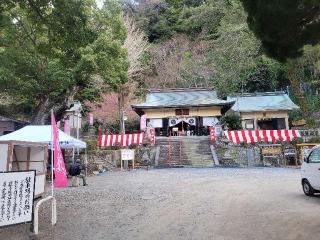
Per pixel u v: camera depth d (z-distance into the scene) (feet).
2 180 19.99
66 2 28.86
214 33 145.28
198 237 20.21
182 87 140.56
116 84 68.08
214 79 137.80
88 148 83.15
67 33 31.83
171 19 161.99
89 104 116.26
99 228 23.16
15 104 96.32
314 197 33.65
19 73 61.31
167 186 45.57
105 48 60.85
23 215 20.79
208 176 57.21
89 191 41.91
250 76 141.79
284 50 20.76
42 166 32.17
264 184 44.96
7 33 56.75
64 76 60.75
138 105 113.50
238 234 20.52
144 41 139.44
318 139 80.84
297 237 19.25
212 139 91.71
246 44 124.88
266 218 24.59
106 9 64.08
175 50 144.77
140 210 29.48
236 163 81.71
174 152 88.48
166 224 23.97
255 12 20.06
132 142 81.66
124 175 63.77
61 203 33.37
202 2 163.32
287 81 142.31
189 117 117.08
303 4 17.76
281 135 80.12
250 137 80.18
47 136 51.78
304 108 110.52
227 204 31.12
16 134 52.47
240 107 122.72
